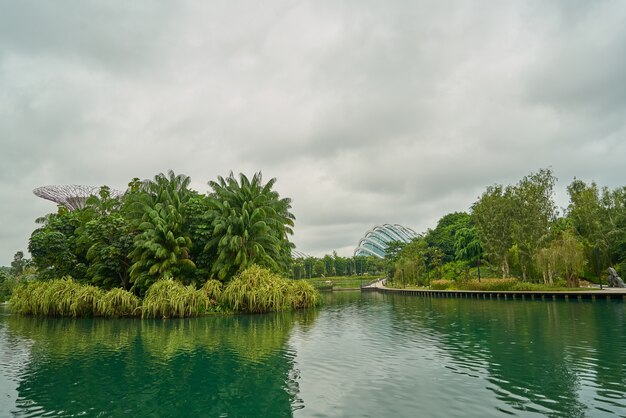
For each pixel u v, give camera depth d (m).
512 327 22.86
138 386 12.70
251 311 36.19
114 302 34.97
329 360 15.55
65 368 15.23
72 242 46.06
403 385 11.91
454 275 81.00
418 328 24.11
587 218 58.47
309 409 10.15
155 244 37.50
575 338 18.67
